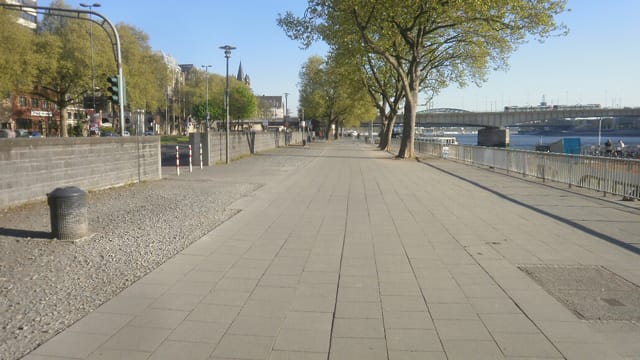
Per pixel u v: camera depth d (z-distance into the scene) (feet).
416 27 105.40
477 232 27.12
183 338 13.34
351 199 41.14
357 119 265.95
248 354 12.41
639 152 116.47
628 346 12.67
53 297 16.44
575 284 17.65
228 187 49.26
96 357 12.21
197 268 20.15
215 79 360.69
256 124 418.92
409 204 38.14
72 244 23.86
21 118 224.94
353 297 16.61
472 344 12.89
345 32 97.04
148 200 39.45
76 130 187.11
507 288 17.33
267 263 20.97
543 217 31.48
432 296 16.62
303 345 12.92
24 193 34.40
